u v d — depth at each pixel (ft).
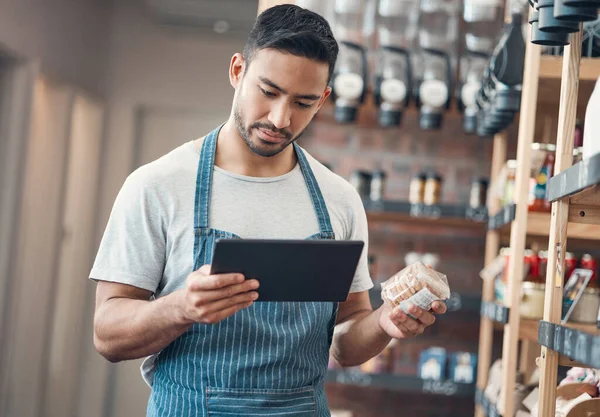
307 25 5.83
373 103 13.29
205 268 5.19
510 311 9.02
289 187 6.35
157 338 5.64
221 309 5.18
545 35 5.59
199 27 19.56
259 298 5.37
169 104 19.93
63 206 17.94
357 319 6.64
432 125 12.53
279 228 6.22
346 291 5.50
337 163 14.24
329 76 5.89
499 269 10.31
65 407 18.90
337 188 6.61
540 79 8.95
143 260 6.04
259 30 5.84
